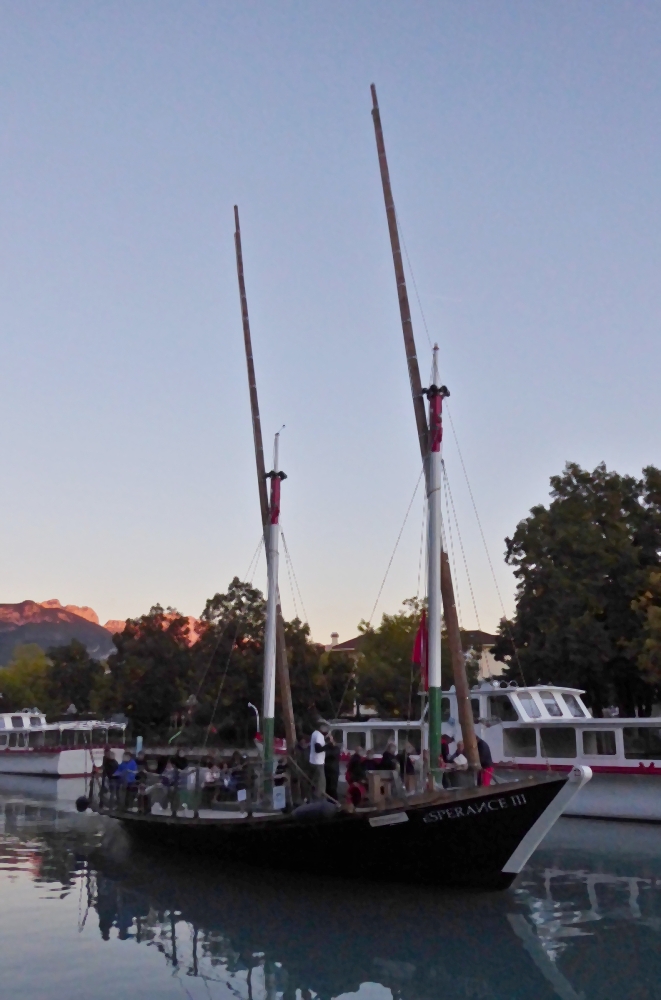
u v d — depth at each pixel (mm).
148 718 68812
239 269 30438
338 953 15383
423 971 14562
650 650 38469
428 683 19547
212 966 14844
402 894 19016
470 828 17953
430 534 19953
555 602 43625
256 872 21281
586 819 31297
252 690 63188
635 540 45000
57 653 83250
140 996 13422
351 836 18734
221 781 23391
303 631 64125
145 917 17875
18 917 18047
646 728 31156
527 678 45219
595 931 16594
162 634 70375
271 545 26172
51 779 54125
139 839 26234
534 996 13500
